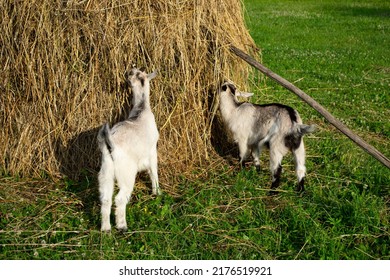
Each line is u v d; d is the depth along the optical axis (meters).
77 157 7.48
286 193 7.00
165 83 7.46
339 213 6.42
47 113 7.44
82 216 6.45
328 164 7.91
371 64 15.21
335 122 7.05
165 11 7.34
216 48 7.73
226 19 7.99
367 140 9.04
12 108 7.55
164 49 7.35
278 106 7.29
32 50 7.29
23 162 7.50
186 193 6.96
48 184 7.27
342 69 14.59
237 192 6.97
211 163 7.85
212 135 8.23
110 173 5.93
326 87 12.44
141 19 7.26
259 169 7.74
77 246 5.77
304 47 18.25
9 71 7.49
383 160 6.81
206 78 7.88
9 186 7.16
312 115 10.14
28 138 7.49
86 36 7.20
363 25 23.25
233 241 5.90
